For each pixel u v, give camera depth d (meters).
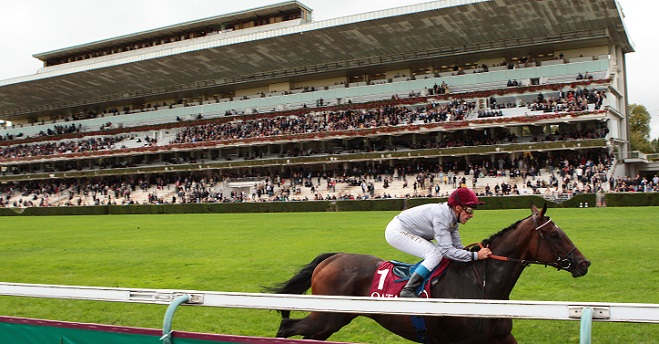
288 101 63.88
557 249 5.59
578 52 56.03
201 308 9.92
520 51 57.47
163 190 61.38
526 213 30.11
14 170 76.19
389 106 56.94
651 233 17.72
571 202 35.38
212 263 15.08
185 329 8.59
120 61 67.31
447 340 5.48
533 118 47.38
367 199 42.72
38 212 54.62
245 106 66.25
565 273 11.56
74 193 66.88
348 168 56.25
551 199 37.38
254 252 17.03
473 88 55.03
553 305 3.73
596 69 49.75
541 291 10.05
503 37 55.94
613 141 46.34
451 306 3.95
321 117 59.75
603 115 45.06
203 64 67.00
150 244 20.59
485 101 52.22
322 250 16.70
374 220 29.28
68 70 70.19
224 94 75.00
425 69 63.44
